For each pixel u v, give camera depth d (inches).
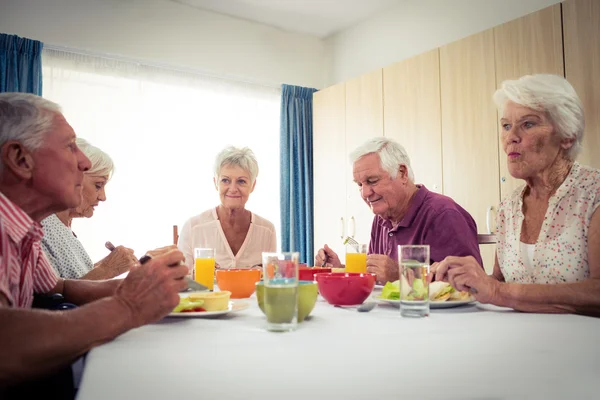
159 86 148.2
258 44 166.6
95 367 25.5
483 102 109.3
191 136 152.7
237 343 31.1
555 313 43.1
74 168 40.9
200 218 97.2
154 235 144.9
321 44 182.7
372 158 77.7
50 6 131.1
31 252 43.9
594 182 51.4
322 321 39.4
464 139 113.0
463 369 25.2
